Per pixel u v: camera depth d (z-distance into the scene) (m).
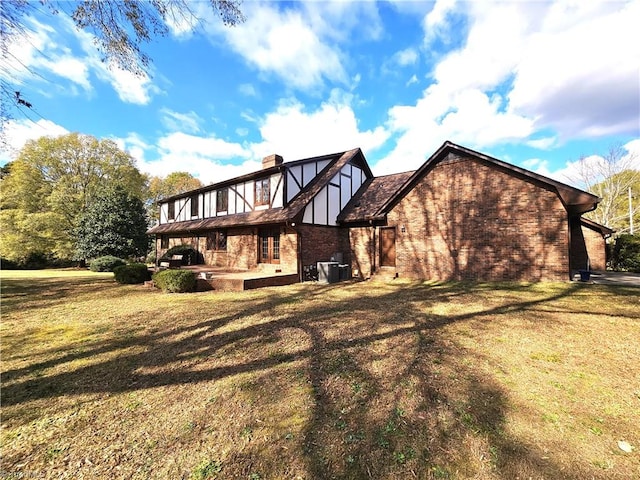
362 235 14.25
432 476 2.07
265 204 13.84
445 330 5.32
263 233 14.01
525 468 2.12
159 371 3.92
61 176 24.31
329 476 2.10
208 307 7.60
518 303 7.14
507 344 4.59
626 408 2.86
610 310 6.36
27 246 22.75
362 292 9.53
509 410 2.84
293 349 4.58
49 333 5.56
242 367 3.98
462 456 2.26
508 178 10.07
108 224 22.09
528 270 9.72
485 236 10.46
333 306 7.47
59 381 3.67
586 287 8.62
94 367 4.06
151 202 37.53
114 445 2.48
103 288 11.30
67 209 24.05
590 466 2.13
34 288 11.31
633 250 13.69
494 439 2.44
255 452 2.36
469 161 10.80
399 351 4.39
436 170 11.55
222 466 2.21
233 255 15.32
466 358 4.09
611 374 3.56
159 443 2.50
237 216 14.90
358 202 15.41
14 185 22.88
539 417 2.72
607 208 25.00
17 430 2.71
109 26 4.88
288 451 2.36
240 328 5.71
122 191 23.45
